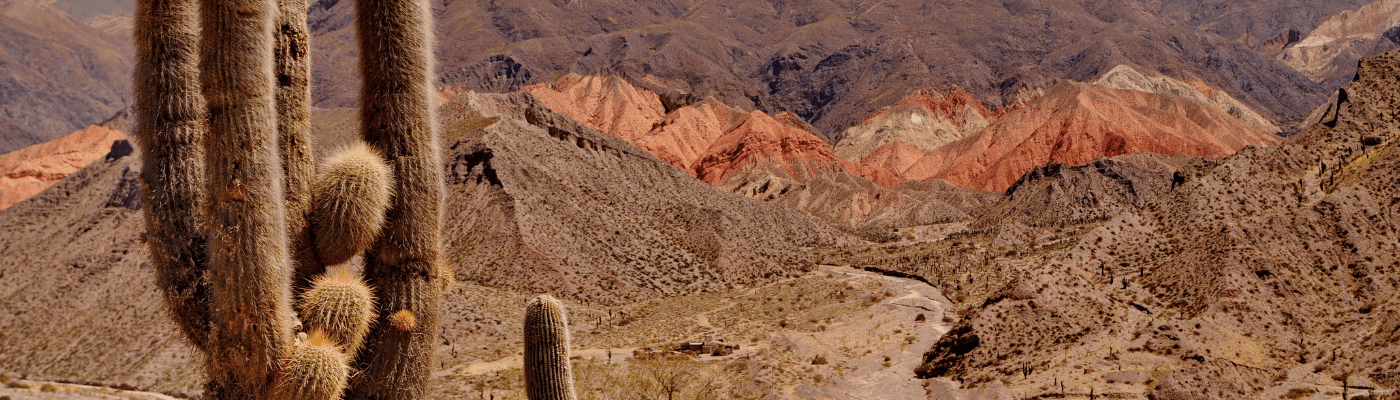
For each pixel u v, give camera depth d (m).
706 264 152.38
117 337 98.44
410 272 13.31
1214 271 77.19
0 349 103.94
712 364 79.62
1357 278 76.38
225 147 10.95
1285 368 63.72
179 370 85.25
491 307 112.31
